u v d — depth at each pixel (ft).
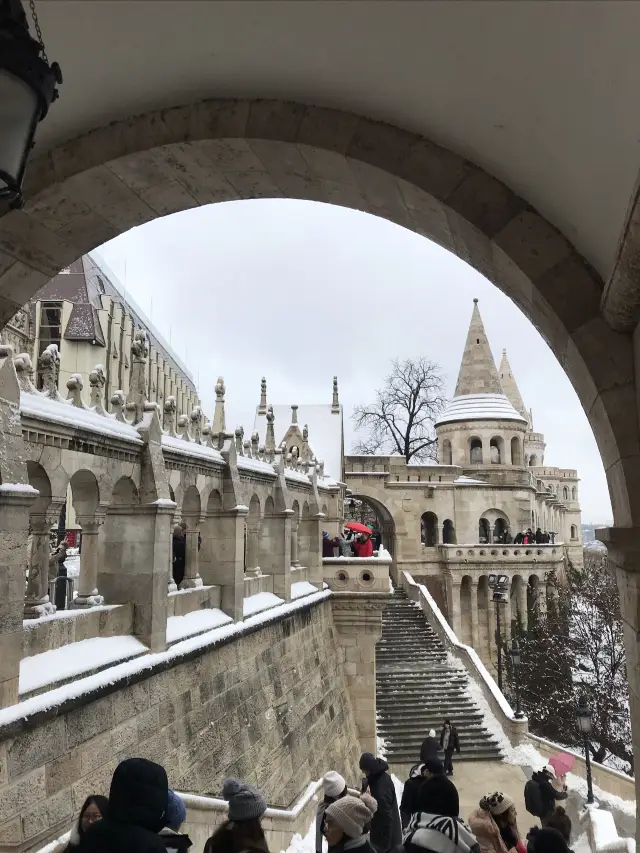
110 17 13.33
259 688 47.14
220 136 15.62
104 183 16.89
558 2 10.28
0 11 8.84
